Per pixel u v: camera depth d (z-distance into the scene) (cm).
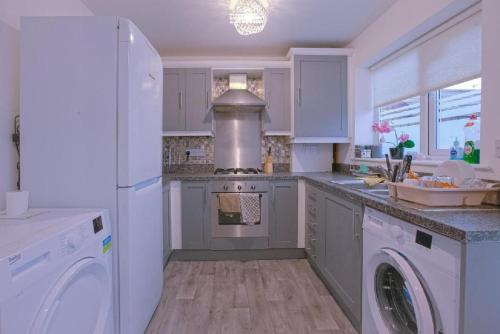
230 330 185
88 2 234
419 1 210
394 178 180
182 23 272
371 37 280
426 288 113
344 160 347
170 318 198
